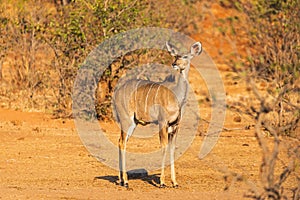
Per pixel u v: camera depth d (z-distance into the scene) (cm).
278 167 4338
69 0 7412
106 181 4072
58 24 6494
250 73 2808
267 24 4894
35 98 6925
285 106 5212
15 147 5094
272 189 2544
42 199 3531
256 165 4512
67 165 4531
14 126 5916
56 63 6538
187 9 7162
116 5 6200
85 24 6244
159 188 3875
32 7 6956
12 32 7100
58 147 5125
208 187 3888
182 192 3769
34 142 5294
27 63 7012
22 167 4447
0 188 3825
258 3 3959
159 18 6944
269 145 5012
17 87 7169
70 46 6344
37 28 6675
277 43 4969
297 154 2661
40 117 6338
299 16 4247
